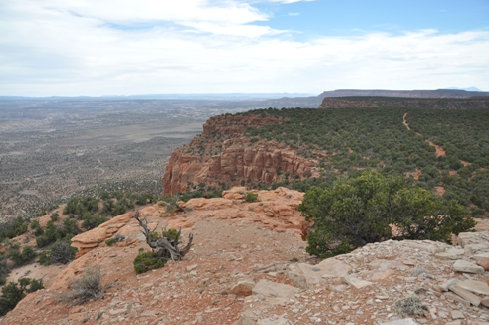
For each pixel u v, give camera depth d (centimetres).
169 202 3181
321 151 6819
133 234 2544
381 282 900
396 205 1575
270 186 6706
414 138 7119
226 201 3316
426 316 681
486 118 8944
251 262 1686
